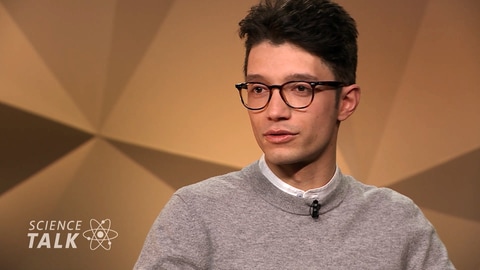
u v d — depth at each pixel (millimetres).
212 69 8180
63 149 7859
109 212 7957
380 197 4160
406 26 8562
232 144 8234
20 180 7750
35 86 7777
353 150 8492
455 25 8641
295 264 3670
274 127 3678
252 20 3785
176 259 3598
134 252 8016
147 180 8055
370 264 3773
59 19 7820
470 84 8656
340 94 3904
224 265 3650
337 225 3883
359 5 8469
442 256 4102
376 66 8508
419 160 8594
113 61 7938
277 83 3682
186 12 8125
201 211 3793
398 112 8562
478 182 8688
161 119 8070
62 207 7840
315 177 3928
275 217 3828
